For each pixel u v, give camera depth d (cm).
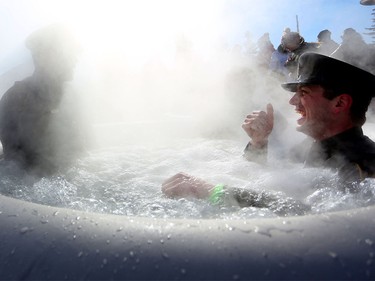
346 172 100
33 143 169
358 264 41
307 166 122
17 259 47
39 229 52
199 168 180
